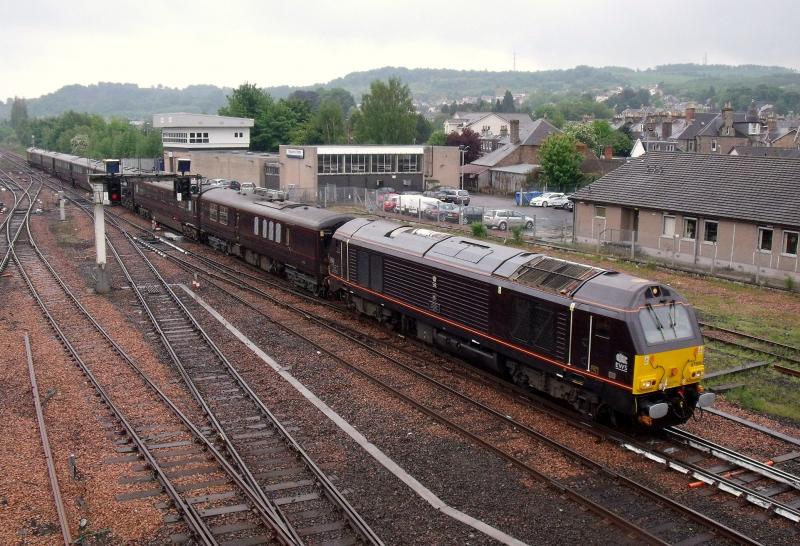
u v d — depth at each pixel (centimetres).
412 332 2166
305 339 2127
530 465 1302
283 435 1432
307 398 1658
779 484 1223
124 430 1461
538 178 7106
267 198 3422
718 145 9569
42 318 2366
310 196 6228
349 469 1298
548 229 4750
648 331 1352
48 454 1307
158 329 2219
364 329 2275
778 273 3002
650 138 11275
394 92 9456
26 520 1093
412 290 2027
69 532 1050
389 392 1686
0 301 2586
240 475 1257
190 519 1088
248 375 1828
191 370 1869
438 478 1259
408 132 9544
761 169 3325
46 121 18375
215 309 2511
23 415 1520
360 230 2369
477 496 1195
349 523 1098
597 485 1228
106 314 2434
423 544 1050
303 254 2741
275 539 1055
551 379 1577
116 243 4003
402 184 7012
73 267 3294
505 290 1656
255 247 3195
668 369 1362
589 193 3956
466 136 9675
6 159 12912
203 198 3831
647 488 1191
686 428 1473
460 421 1517
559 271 1586
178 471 1284
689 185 3522
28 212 5159
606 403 1414
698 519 1099
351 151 6706
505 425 1498
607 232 3803
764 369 1923
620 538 1064
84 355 1966
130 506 1152
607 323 1388
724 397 1680
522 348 1619
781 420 1542
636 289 1380
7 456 1309
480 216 5081
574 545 1046
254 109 11181
